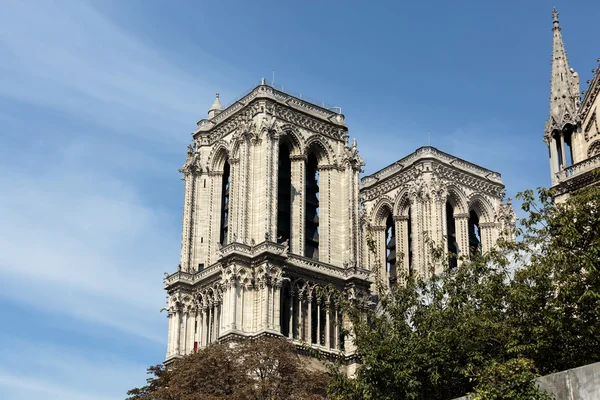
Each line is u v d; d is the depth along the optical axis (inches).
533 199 3063.5
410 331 3272.6
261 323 5113.2
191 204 5831.7
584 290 2810.0
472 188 6505.9
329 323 5374.0
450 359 3056.1
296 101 5856.3
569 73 4416.8
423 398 3075.8
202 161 5954.7
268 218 5359.3
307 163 5880.9
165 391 4365.2
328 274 5511.8
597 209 2938.0
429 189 6245.1
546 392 2292.1
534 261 3053.6
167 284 5684.1
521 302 3002.0
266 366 4407.0
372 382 3080.7
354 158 5885.8
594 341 2810.0
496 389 2426.2
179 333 5526.6
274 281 5226.4
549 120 4367.6
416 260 6097.4
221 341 4938.5
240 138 5580.7
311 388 4372.5
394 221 6589.6
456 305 3253.0
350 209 5748.0
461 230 6348.4
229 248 5255.9
